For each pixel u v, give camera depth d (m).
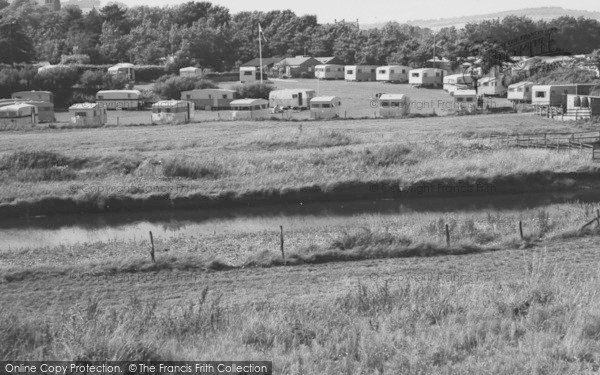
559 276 15.83
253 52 128.00
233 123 63.91
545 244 25.62
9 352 11.49
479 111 71.19
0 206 35.78
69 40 132.12
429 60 110.44
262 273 23.14
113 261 24.22
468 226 28.50
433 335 11.73
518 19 130.00
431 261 23.92
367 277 21.95
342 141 50.97
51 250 27.95
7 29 114.00
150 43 125.75
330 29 134.25
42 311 19.23
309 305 16.69
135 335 12.08
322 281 21.83
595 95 70.94
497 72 91.31
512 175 39.78
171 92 89.06
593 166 41.16
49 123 68.38
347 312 14.42
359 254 24.88
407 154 45.00
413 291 15.43
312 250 25.31
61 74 94.31
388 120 65.38
